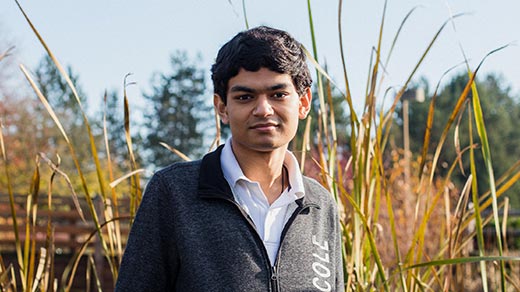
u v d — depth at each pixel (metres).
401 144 27.28
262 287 1.42
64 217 8.53
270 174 1.51
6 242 8.25
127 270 1.48
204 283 1.42
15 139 14.89
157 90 32.91
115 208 2.04
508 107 35.22
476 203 1.89
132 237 1.49
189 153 32.50
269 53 1.40
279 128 1.43
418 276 2.04
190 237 1.44
